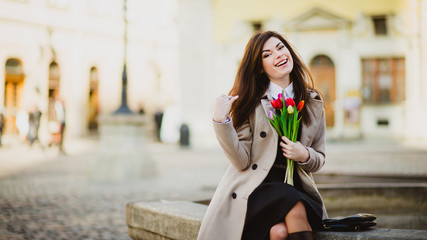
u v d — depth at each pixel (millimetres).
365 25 21594
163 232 3018
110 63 29156
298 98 2633
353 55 21641
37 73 26250
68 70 27422
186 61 22219
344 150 16516
